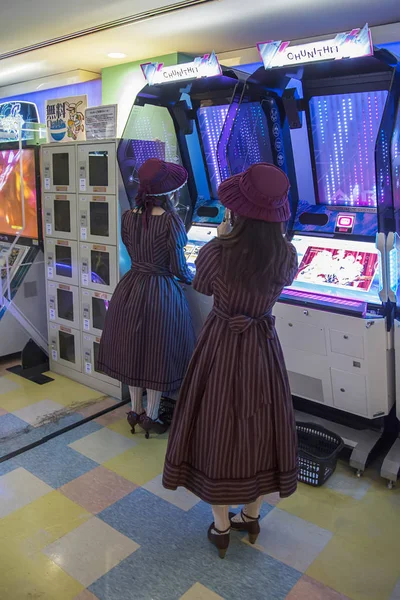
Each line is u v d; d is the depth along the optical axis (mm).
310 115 2766
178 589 1908
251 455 1896
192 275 2875
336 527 2262
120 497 2459
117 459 2795
